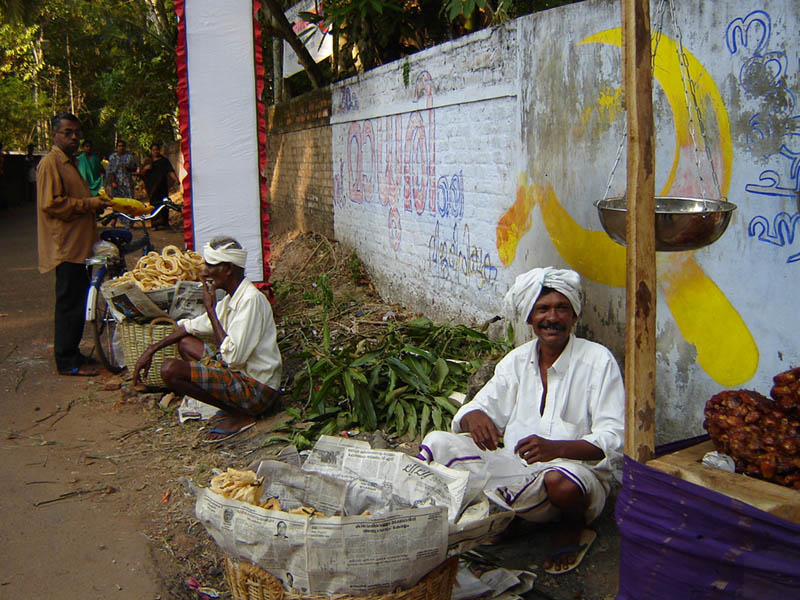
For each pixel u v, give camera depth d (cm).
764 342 304
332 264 906
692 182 334
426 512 232
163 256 551
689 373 343
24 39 2548
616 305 385
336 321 680
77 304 579
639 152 214
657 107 350
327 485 265
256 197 656
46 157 555
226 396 451
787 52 286
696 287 334
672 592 216
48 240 563
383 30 798
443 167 609
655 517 216
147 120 1923
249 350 454
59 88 2988
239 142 645
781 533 193
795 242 288
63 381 573
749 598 202
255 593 244
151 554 329
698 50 324
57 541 340
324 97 952
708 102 321
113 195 1473
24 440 460
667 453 242
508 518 258
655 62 348
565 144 420
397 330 541
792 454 213
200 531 351
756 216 304
